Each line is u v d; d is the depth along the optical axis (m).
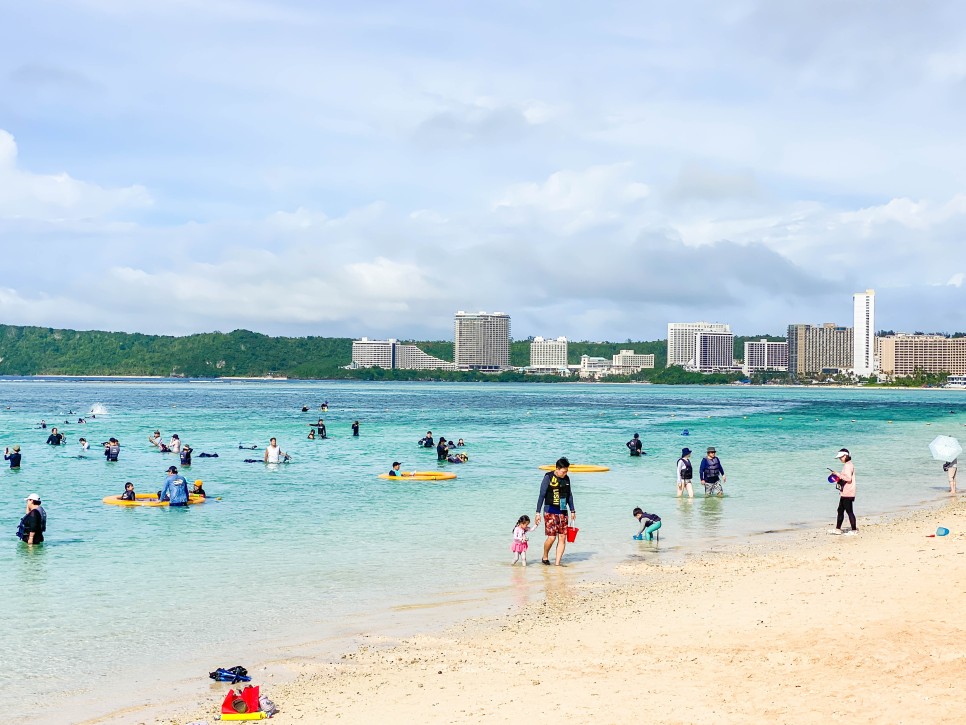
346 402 181.38
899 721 11.84
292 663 16.28
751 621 17.70
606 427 96.56
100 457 57.38
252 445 67.94
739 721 12.18
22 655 16.78
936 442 40.44
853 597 19.14
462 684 14.65
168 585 22.16
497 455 60.75
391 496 39.12
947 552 23.97
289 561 25.09
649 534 28.42
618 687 14.01
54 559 25.30
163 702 14.48
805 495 39.62
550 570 23.98
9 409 132.00
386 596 21.11
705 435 83.75
